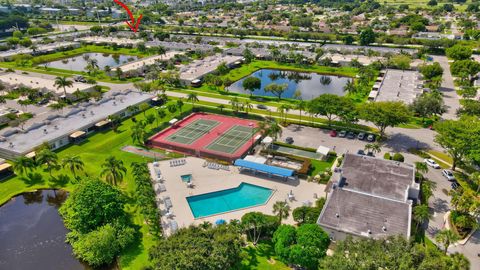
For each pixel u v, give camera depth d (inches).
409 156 5344.5
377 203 3924.7
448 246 3452.3
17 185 4945.9
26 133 6156.5
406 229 3543.3
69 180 5009.8
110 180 4542.3
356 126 6382.9
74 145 5984.3
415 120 6579.7
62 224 4261.8
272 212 4136.3
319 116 6909.5
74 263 3703.3
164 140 6038.4
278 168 4872.0
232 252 3036.4
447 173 4783.5
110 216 3983.8
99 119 6663.4
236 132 6328.7
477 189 4468.5
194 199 4549.7
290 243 3297.2
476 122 5032.0
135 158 5541.3
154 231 3961.6
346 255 3019.2
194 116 7062.0
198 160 5442.9
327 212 3818.9
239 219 4077.3
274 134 5605.3
